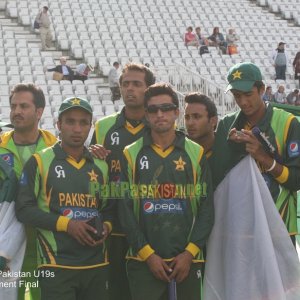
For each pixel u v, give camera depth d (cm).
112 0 2884
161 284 525
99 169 547
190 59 2550
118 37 2645
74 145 535
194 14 2959
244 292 523
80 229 521
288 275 525
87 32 2634
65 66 2258
